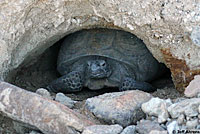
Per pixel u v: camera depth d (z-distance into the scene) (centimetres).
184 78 503
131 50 600
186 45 482
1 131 441
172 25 474
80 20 523
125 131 380
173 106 390
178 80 511
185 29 468
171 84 624
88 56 622
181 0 464
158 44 498
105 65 609
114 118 418
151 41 502
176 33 479
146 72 611
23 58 522
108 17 507
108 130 372
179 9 465
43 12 495
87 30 621
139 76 612
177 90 520
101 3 493
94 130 369
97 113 426
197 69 489
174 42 487
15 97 398
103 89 641
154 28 487
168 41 489
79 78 605
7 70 498
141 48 604
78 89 609
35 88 600
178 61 498
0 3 459
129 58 597
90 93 623
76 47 614
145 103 413
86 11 509
